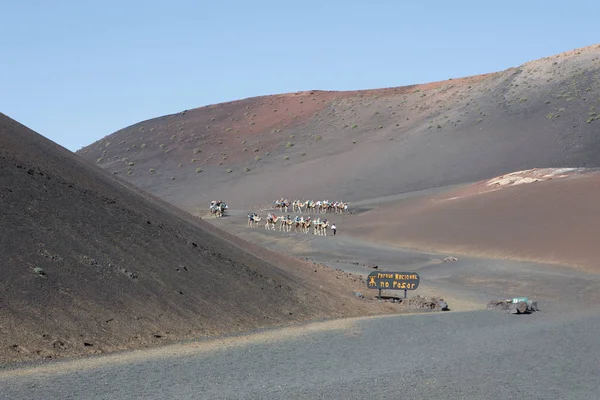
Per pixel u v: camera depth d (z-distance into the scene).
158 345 17.02
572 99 119.44
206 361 15.66
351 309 27.39
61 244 19.36
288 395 12.92
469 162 108.00
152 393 12.58
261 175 126.94
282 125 159.50
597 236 49.78
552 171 75.56
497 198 66.69
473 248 54.75
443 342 20.03
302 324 22.62
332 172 118.12
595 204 56.78
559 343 20.19
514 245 52.50
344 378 14.62
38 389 12.30
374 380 14.53
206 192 122.50
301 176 120.19
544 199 61.75
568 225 53.66
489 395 13.61
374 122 146.75
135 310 18.30
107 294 18.27
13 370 13.48
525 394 13.77
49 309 16.31
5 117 28.64
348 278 37.56
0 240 17.70
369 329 22.22
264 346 18.06
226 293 22.70
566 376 15.58
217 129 162.50
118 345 16.30
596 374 15.86
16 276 16.72
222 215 89.88
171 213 30.80
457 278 43.44
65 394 12.12
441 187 94.75
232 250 28.97
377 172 113.25
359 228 72.00
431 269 47.88
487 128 119.75
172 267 22.27
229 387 13.34
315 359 16.67
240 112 175.25
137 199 28.83
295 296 26.14
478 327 23.58
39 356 14.51
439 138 121.38
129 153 152.75
